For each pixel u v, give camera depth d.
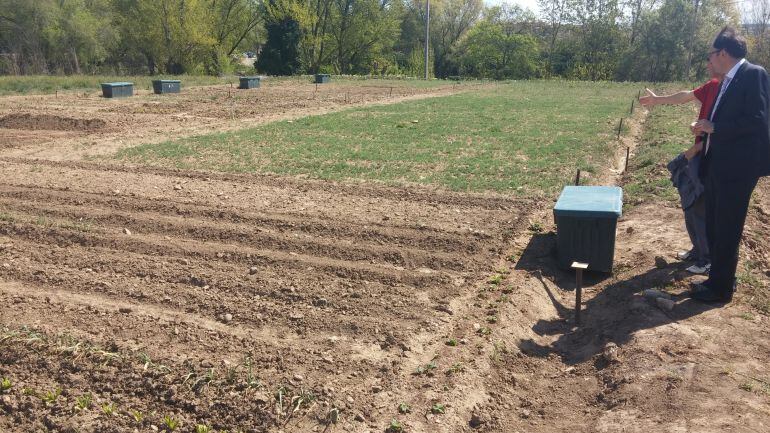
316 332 5.64
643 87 36.16
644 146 14.92
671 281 6.33
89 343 5.27
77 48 50.78
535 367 5.27
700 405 4.20
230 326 5.77
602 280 6.95
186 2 54.69
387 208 9.52
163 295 6.40
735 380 4.50
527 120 19.75
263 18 60.78
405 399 4.57
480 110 22.77
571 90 33.34
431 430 4.24
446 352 5.24
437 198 10.12
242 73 62.06
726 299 5.82
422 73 61.69
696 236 6.54
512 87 35.88
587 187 7.64
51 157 13.93
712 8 53.66
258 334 5.61
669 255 7.09
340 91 32.59
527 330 5.88
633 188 10.45
